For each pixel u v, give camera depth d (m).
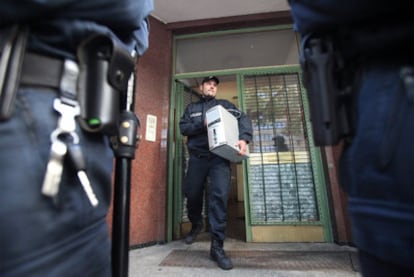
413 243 0.23
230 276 1.08
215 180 1.40
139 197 1.68
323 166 1.87
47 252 0.25
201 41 2.36
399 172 0.24
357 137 0.30
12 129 0.25
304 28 0.36
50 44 0.29
